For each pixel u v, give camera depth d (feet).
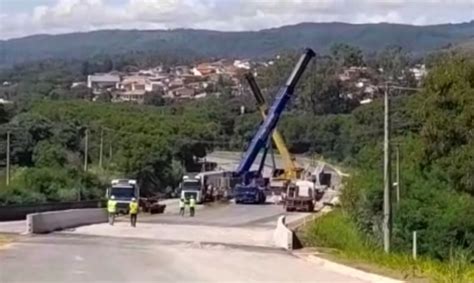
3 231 152.46
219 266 90.48
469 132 192.65
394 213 166.20
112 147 362.12
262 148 328.70
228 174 329.31
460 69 197.06
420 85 231.09
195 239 146.72
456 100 193.77
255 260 101.14
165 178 371.35
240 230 180.14
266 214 253.85
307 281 76.13
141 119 418.51
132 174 350.02
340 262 95.25
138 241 135.54
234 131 481.46
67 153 335.88
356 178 200.64
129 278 75.20
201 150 437.17
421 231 162.40
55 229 162.91
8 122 351.67
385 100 142.82
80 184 287.89
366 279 78.23
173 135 412.16
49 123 357.61
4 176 294.46
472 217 162.30
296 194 269.44
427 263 90.17
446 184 191.01
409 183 183.01
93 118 406.21
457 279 72.90
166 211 266.98
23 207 208.44
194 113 499.10
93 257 98.27
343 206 199.21
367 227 176.45
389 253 114.93
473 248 158.10
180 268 86.43
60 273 77.97
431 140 196.54
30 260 91.86
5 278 72.90
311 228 171.32
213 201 315.58
